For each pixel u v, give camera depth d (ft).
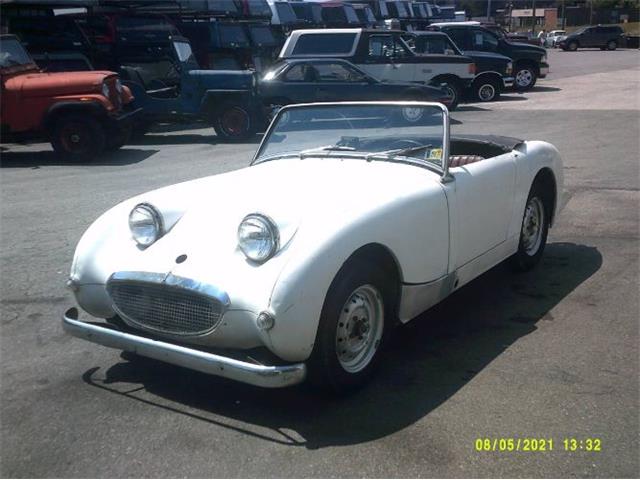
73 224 25.46
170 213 12.78
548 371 13.01
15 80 40.70
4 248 22.56
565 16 278.87
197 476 10.07
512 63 69.05
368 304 12.40
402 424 11.30
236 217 12.25
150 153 44.45
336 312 11.38
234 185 13.76
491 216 15.66
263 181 13.79
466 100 68.33
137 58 51.29
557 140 41.73
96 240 13.15
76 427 11.55
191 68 50.72
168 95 51.60
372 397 12.23
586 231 22.84
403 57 59.36
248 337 11.00
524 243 18.33
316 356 11.40
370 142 15.57
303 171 14.38
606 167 33.17
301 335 10.82
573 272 18.84
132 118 44.09
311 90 50.08
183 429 11.38
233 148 45.73
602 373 12.86
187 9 68.54
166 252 12.07
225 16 72.43
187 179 33.86
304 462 10.32
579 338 14.49
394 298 12.89
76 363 14.06
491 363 13.46
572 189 28.76
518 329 15.11
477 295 17.31
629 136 42.39
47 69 48.83
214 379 13.20
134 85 48.70
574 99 66.18
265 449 10.70
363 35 58.34
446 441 10.77
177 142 50.14
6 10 50.06
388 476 9.93
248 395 12.48
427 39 63.62
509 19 273.33
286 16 84.43
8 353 14.62
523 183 17.20
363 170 14.25
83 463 10.51
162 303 11.70
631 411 11.48
